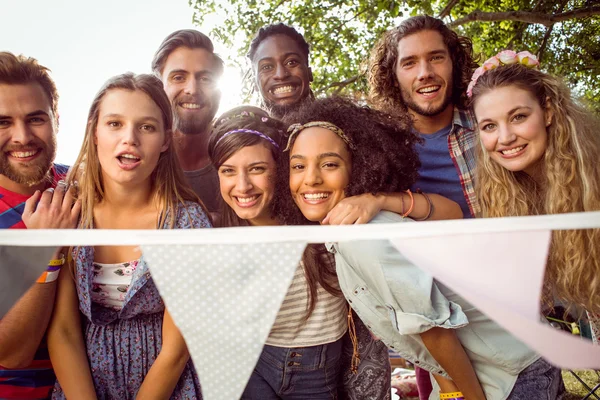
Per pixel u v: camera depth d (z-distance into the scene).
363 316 1.90
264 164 2.19
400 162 2.17
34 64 2.08
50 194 2.04
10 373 1.97
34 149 2.03
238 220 2.36
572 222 1.09
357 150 2.06
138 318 1.99
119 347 1.97
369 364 2.27
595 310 2.02
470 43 2.99
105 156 1.96
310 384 2.16
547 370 1.87
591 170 2.10
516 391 1.82
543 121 2.15
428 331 1.72
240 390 1.13
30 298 1.86
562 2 8.23
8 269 1.37
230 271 1.14
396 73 2.98
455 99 2.94
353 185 2.03
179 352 1.91
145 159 1.97
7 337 1.83
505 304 1.10
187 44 3.04
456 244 1.13
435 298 1.72
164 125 2.09
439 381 1.96
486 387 1.85
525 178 2.30
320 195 2.03
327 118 2.10
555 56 9.59
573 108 2.15
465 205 2.86
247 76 3.64
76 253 1.93
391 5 8.83
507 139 2.14
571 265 2.00
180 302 1.15
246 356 1.13
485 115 2.20
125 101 1.95
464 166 2.84
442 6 9.84
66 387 1.91
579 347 1.07
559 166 2.13
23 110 1.98
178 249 1.15
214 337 1.15
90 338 1.98
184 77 3.01
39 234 1.16
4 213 2.05
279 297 1.12
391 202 2.05
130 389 1.98
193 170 3.03
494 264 1.11
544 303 2.14
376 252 1.69
